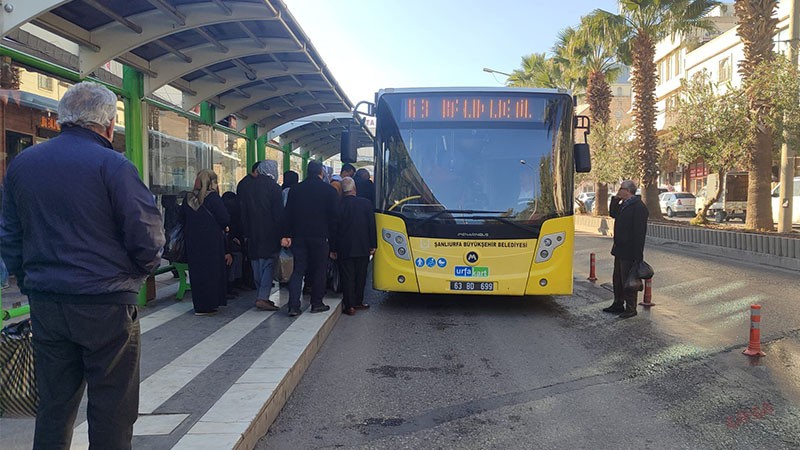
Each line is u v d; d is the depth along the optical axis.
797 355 6.43
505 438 4.30
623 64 29.30
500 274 8.13
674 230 19.73
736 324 7.95
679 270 13.58
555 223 8.20
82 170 2.72
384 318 8.35
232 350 5.84
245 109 12.65
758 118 17.23
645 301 9.29
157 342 6.13
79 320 2.70
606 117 30.61
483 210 8.22
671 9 23.36
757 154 17.62
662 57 45.75
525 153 8.35
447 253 8.17
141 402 4.39
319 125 15.69
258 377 4.98
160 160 8.86
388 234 8.36
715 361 6.21
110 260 2.76
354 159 9.00
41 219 2.71
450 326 7.87
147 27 6.93
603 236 25.25
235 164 12.57
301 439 4.27
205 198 7.39
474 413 4.79
